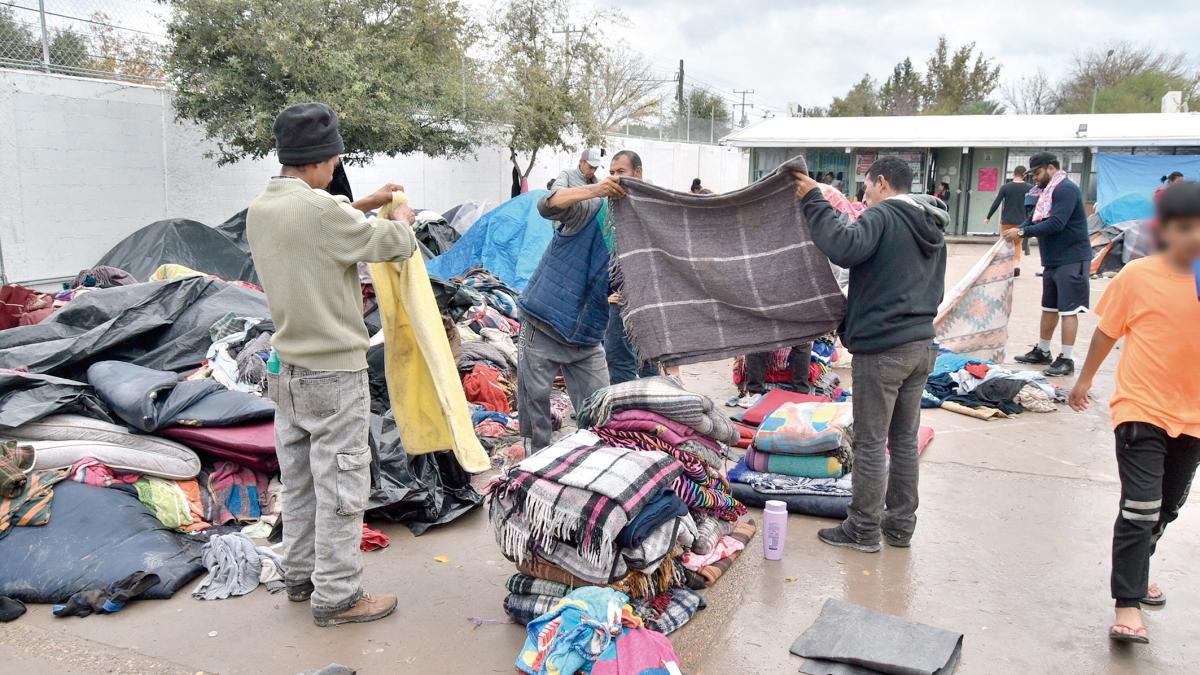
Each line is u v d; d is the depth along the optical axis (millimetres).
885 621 3363
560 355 4672
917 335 3861
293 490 3498
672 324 4301
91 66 11922
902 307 3828
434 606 3588
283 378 3336
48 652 3184
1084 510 4648
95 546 3697
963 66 55688
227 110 11734
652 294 4266
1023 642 3293
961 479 5133
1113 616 3496
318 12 12062
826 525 4461
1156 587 3584
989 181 25531
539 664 2963
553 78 18266
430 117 14016
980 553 4105
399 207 3672
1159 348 3129
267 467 4473
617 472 3320
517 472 3346
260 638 3311
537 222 9789
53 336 5449
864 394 3975
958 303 7871
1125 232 15523
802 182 3805
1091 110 49594
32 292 6766
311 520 3537
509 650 3242
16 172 10422
